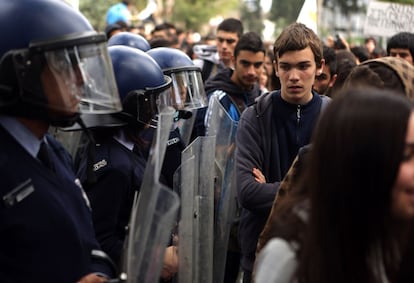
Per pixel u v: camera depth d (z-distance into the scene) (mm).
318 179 1955
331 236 1940
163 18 33688
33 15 2586
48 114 2598
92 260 2762
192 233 3518
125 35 5305
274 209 2885
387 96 1929
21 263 2457
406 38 6223
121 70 3518
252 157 3922
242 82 5840
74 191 2682
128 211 3355
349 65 5004
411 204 1935
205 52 8008
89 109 2717
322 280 1957
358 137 1892
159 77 3602
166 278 3477
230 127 4344
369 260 1958
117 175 3299
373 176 1886
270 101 4000
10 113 2562
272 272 2068
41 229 2484
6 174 2477
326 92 5238
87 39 2611
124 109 3422
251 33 5852
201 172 3803
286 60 3918
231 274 4750
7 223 2447
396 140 1880
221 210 4250
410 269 1950
